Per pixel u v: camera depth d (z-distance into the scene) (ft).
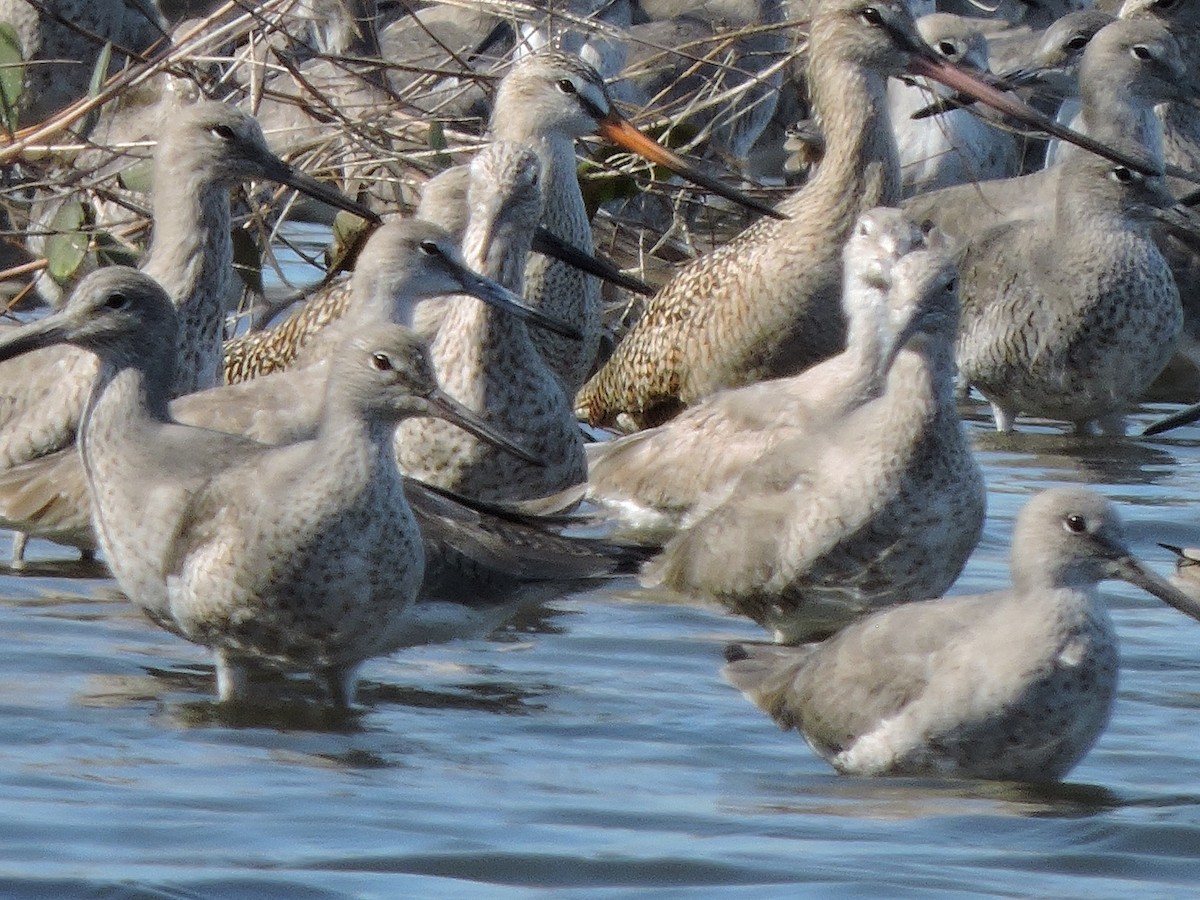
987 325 65.41
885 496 43.75
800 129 80.74
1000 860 32.09
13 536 50.11
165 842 31.60
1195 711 39.99
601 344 68.49
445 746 37.04
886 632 37.68
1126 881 31.40
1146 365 64.85
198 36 64.54
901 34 59.36
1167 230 71.31
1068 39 81.10
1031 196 69.67
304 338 56.18
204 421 47.32
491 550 43.14
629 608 46.60
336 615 39.27
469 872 30.91
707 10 89.71
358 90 69.00
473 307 49.93
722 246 61.31
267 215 67.26
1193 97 70.69
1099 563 36.91
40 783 34.04
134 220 62.28
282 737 37.27
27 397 50.08
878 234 48.65
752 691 39.04
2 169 62.80
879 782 36.65
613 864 31.37
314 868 30.78
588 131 60.70
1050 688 36.32
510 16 65.82
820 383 49.70
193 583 39.55
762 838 32.81
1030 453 62.34
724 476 50.16
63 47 69.87
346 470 39.09
